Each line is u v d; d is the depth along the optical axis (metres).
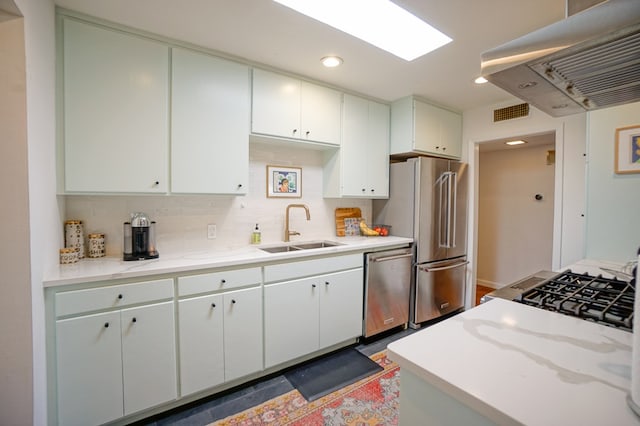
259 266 2.07
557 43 0.83
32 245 1.28
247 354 2.03
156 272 1.68
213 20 1.75
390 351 0.81
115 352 1.59
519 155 4.25
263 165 2.68
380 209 3.39
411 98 2.99
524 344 0.84
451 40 1.96
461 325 0.97
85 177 1.71
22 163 1.24
